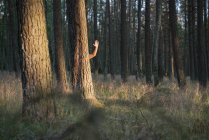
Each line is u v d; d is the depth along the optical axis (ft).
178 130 25.57
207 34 109.60
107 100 43.45
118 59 196.34
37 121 28.32
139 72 108.17
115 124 25.89
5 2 130.82
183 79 75.05
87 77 41.45
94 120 17.11
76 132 20.21
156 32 89.20
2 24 153.28
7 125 26.14
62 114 27.71
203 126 27.76
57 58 58.90
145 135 23.75
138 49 109.19
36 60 29.91
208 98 51.37
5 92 39.01
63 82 57.31
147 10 88.07
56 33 60.39
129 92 52.16
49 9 147.13
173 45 75.82
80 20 42.57
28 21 29.91
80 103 18.83
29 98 29.66
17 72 91.04
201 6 84.17
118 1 170.81
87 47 42.68
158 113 26.55
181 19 187.62
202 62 84.79
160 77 97.40
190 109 35.70
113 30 179.32
